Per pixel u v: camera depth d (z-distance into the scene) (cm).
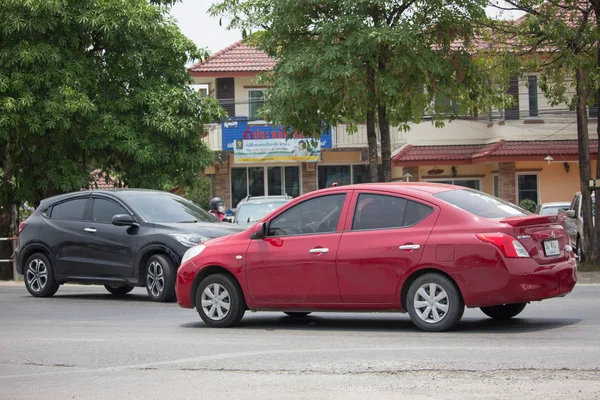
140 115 2450
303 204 1145
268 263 1141
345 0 2080
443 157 3512
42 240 1739
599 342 940
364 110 2192
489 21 2339
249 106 3706
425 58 2130
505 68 2381
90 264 1669
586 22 2245
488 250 1004
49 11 2273
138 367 893
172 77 2500
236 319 1177
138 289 1944
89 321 1320
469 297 1015
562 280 1029
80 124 2384
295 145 3616
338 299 1095
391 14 2186
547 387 726
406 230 1060
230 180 3762
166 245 1571
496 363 829
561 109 3475
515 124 3456
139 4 2402
